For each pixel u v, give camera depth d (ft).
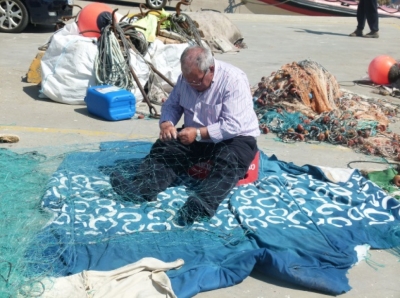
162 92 25.81
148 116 23.66
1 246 12.48
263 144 21.09
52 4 40.06
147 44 25.86
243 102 15.62
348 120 22.20
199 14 39.52
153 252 13.07
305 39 45.50
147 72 25.41
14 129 21.20
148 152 18.44
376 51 42.06
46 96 25.02
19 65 30.91
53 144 19.79
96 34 26.27
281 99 23.49
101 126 22.18
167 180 15.84
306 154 20.35
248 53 38.27
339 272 12.83
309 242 13.80
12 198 14.69
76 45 24.26
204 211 14.44
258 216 14.84
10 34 40.06
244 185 16.42
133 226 14.03
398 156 20.17
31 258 12.29
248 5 71.67
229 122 15.48
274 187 16.43
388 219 15.24
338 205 15.85
